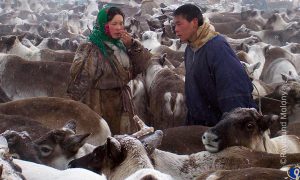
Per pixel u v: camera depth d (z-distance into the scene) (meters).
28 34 20.75
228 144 5.27
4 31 26.69
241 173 4.42
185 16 6.04
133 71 6.57
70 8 42.91
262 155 5.16
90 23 30.86
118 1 34.72
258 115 5.46
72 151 5.62
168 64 11.45
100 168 4.66
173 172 5.13
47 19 37.12
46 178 4.32
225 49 6.00
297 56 15.97
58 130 5.69
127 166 4.46
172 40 17.34
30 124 7.00
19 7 40.59
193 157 5.27
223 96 5.88
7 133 5.25
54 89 10.62
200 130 6.13
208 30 6.10
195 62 6.14
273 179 4.28
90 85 6.44
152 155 5.09
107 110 6.57
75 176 4.11
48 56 12.91
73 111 7.51
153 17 24.30
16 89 10.79
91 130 7.03
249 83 6.02
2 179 3.63
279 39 22.28
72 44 16.86
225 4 41.50
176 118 8.83
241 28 22.92
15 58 10.95
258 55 15.67
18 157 5.17
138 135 5.02
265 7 47.00
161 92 9.09
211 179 4.50
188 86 6.27
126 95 6.58
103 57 6.40
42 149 5.53
